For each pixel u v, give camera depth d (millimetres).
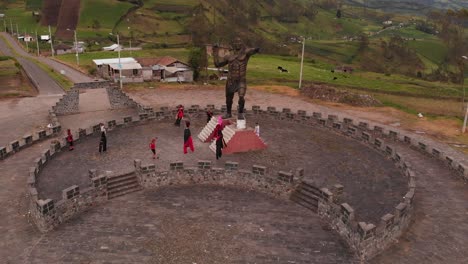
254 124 43156
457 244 22547
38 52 132250
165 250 21312
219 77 87500
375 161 32875
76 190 24562
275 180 27328
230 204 26297
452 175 31938
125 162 31609
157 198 26906
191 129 40594
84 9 178250
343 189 27594
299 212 25500
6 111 52156
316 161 32656
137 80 78562
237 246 21781
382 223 21500
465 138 44281
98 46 144625
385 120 51438
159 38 159000
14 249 21219
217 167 30109
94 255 20766
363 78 100000
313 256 21062
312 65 120188
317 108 57031
